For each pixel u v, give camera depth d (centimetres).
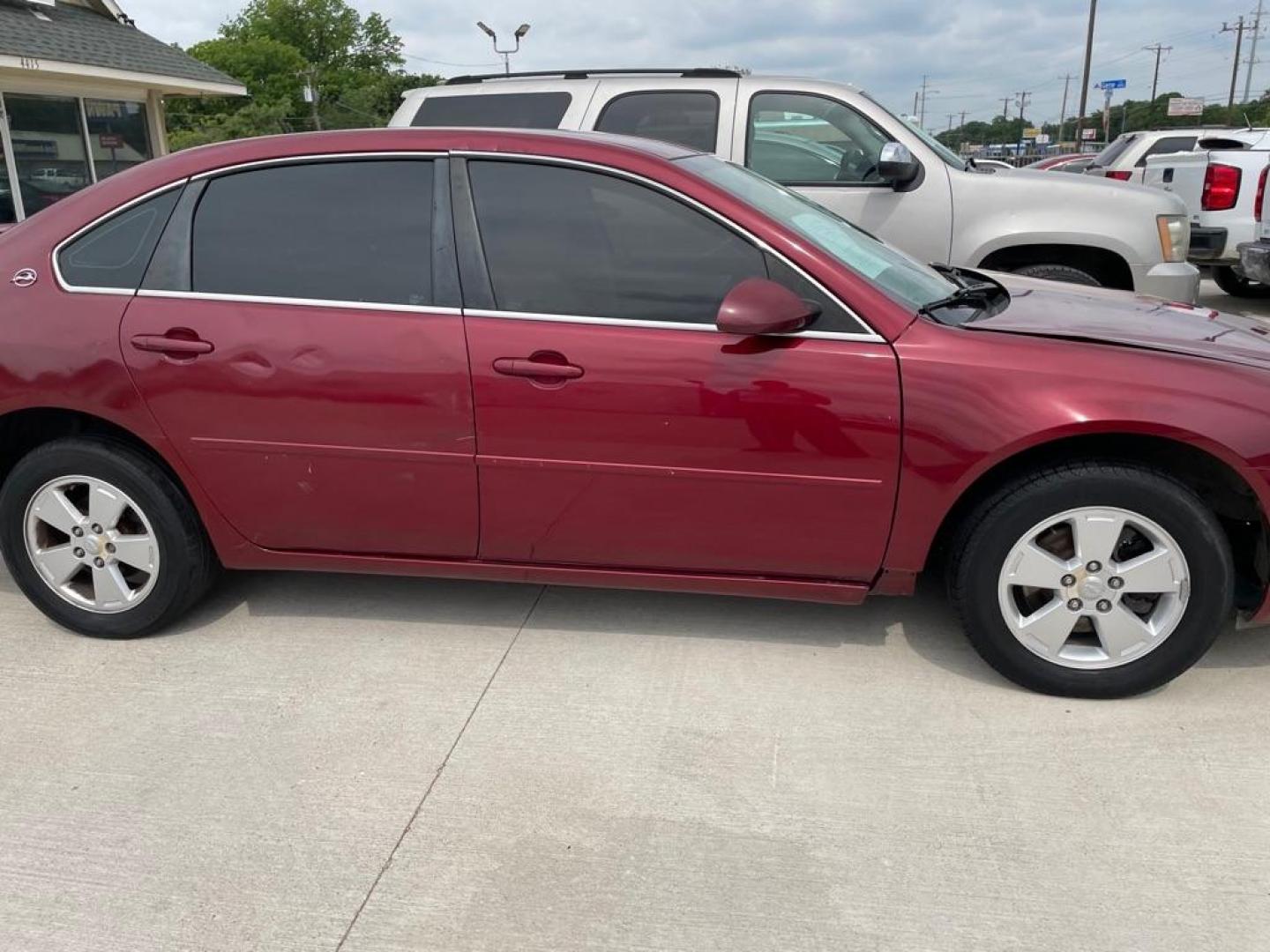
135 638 350
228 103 5519
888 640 343
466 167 312
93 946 218
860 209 576
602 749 284
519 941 218
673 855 243
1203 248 994
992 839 247
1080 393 280
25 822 256
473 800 263
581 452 303
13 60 1297
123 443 333
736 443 295
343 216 315
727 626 354
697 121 595
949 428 286
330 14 7062
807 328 294
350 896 231
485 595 380
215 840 250
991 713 300
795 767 276
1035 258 577
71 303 321
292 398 312
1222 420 276
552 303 304
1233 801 259
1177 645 294
